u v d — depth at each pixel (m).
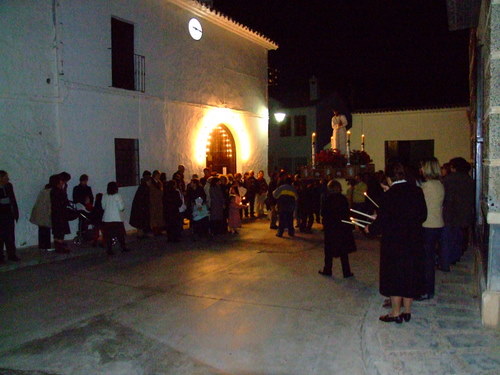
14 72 10.07
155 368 4.69
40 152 10.61
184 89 15.08
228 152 18.44
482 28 7.02
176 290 7.30
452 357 4.45
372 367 4.41
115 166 12.60
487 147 5.44
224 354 4.98
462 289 6.71
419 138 25.19
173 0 14.16
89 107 11.77
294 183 13.95
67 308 6.46
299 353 4.98
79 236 10.80
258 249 10.70
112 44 12.65
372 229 5.55
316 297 6.85
